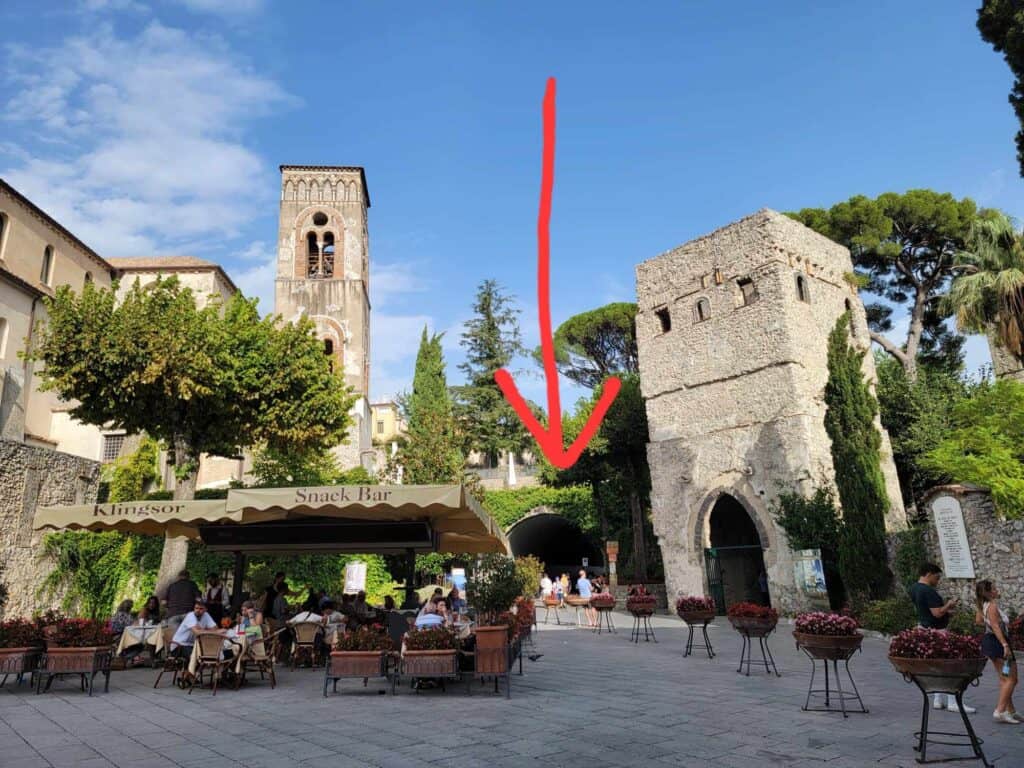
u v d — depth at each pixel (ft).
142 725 25.58
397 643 38.34
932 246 112.78
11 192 98.73
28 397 98.53
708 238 89.86
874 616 58.34
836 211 112.16
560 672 39.93
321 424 71.15
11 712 28.30
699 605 47.34
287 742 22.74
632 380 123.44
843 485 70.44
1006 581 50.21
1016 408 53.52
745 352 83.41
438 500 36.19
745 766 19.76
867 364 90.27
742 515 97.45
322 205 155.94
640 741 22.66
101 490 90.99
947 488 55.06
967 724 20.83
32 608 71.05
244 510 40.57
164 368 57.88
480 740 22.86
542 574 113.60
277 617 47.01
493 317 166.20
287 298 149.48
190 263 130.82
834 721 25.85
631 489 118.83
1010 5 57.31
